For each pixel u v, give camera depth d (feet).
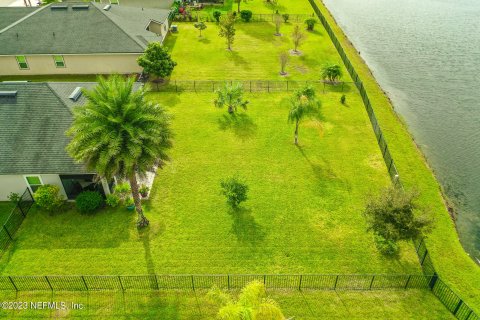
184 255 73.56
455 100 133.59
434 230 80.23
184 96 125.39
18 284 67.36
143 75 133.59
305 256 73.72
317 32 179.52
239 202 81.46
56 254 73.36
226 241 76.48
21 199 81.76
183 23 184.96
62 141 81.20
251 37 171.53
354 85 134.21
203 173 93.61
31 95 86.02
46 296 65.87
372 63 158.30
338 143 104.99
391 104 128.36
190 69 142.72
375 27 197.67
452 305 64.54
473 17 213.66
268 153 100.68
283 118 114.93
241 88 117.08
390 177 93.40
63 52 129.90
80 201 79.82
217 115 115.65
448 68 155.63
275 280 68.54
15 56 130.93
